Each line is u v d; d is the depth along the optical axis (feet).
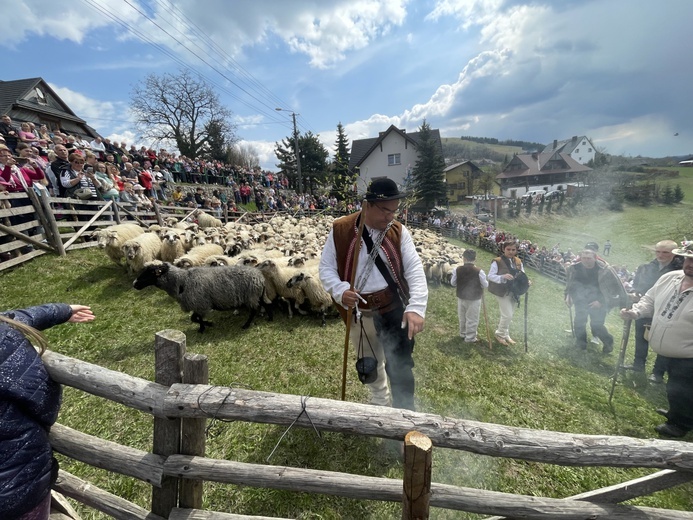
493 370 14.17
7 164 22.49
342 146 131.75
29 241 22.34
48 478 4.78
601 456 5.25
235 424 9.96
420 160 102.78
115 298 19.29
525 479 8.68
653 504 8.29
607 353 16.94
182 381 5.89
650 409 12.14
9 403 4.39
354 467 8.71
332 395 11.73
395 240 7.95
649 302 11.90
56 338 14.56
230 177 78.59
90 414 10.32
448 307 23.02
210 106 126.72
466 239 79.51
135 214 33.37
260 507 7.66
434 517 7.64
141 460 6.06
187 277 15.76
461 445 5.25
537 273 52.11
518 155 176.45
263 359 13.92
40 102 73.82
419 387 12.51
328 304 17.65
